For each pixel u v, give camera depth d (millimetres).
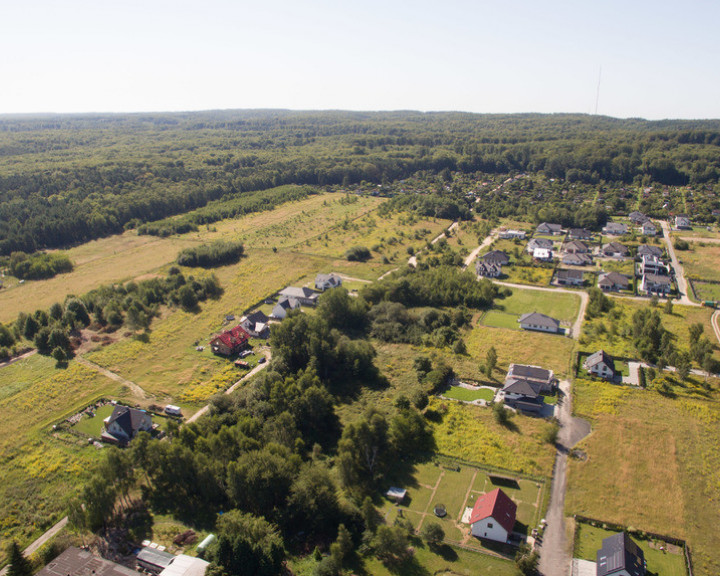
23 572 55000
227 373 99875
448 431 79562
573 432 78938
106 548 59281
